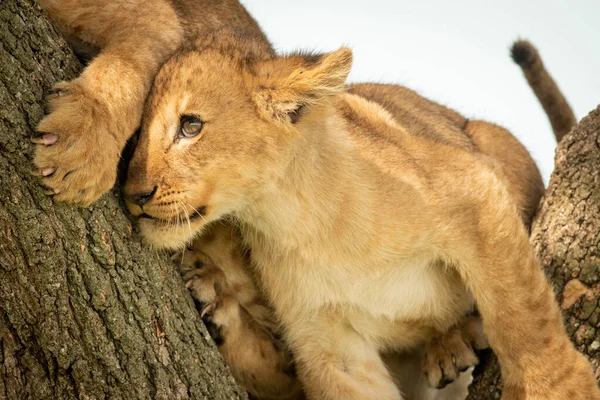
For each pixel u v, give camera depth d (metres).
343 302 8.12
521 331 7.72
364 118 8.48
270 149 7.49
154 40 7.43
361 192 7.80
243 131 7.37
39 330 5.97
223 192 7.40
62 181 5.95
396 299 8.14
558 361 7.61
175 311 6.61
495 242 7.86
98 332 6.08
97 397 6.08
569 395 7.55
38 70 6.15
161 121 7.06
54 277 5.94
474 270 7.87
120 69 6.89
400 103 9.81
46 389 6.01
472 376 8.83
